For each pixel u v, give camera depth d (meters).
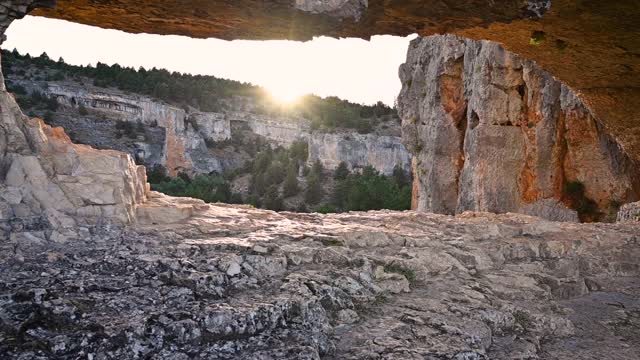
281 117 186.25
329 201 101.00
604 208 23.98
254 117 182.38
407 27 11.54
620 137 18.84
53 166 6.52
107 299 4.88
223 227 7.73
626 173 22.89
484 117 26.86
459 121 30.88
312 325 5.32
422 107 33.78
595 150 23.58
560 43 14.17
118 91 150.25
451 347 5.35
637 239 10.91
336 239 7.83
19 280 4.93
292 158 135.12
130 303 4.90
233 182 120.81
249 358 4.55
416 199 37.16
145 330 4.51
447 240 9.01
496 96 26.50
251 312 5.03
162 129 145.62
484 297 7.00
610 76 16.11
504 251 9.01
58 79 143.38
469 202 27.89
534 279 8.08
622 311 7.70
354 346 5.29
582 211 24.59
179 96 169.00
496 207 26.33
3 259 5.29
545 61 15.80
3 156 6.19
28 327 4.31
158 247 6.30
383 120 146.12
